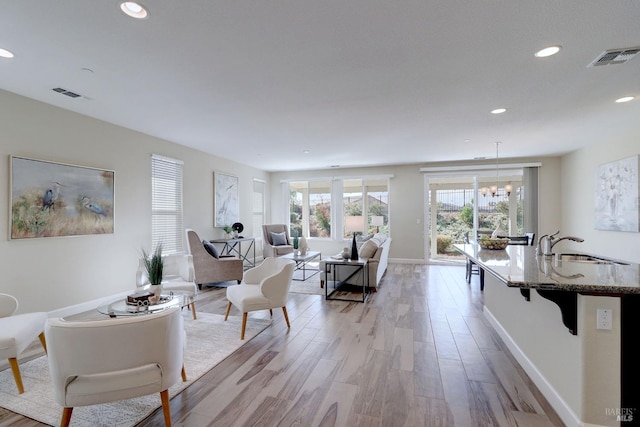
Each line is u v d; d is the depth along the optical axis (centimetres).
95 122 401
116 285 429
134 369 177
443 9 183
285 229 804
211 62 250
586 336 169
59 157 361
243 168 762
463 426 182
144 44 223
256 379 235
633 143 441
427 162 747
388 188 788
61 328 156
